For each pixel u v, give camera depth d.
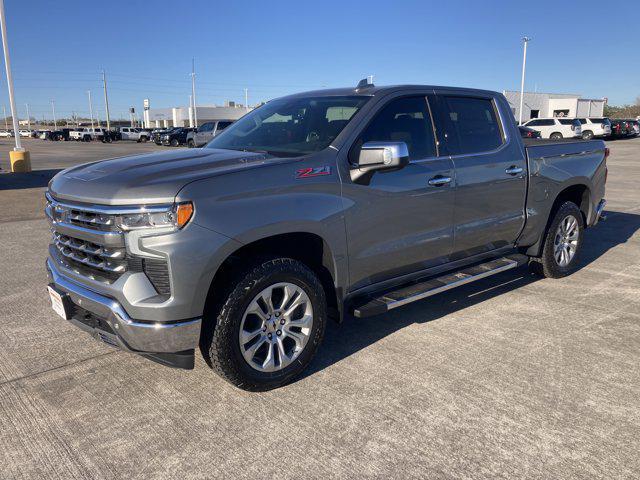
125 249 3.03
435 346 4.12
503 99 5.04
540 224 5.37
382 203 3.85
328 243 3.57
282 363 3.46
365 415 3.17
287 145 3.91
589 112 59.38
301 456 2.80
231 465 2.74
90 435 3.00
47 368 3.80
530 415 3.16
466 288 5.55
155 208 2.93
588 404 3.28
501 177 4.78
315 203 3.47
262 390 3.43
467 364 3.81
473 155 4.56
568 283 5.72
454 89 4.63
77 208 3.18
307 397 3.38
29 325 4.56
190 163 3.41
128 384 3.57
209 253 3.02
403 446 2.88
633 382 3.56
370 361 3.87
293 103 4.47
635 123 40.94
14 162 19.81
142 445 2.91
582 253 7.06
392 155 3.45
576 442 2.90
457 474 2.65
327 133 3.84
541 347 4.10
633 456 2.79
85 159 27.52
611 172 17.59
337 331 4.41
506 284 5.69
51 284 3.63
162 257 2.95
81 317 3.43
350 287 3.83
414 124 4.21
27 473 2.69
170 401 3.35
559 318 4.70
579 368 3.75
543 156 5.25
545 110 58.78
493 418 3.13
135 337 3.03
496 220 4.84
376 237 3.87
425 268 4.38
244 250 3.46
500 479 2.62
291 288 3.43
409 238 4.10
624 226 8.86
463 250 4.64
